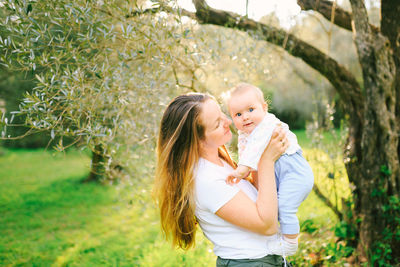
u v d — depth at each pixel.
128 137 3.09
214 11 3.15
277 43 3.40
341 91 3.40
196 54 2.39
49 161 11.75
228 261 1.51
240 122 1.79
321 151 4.09
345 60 8.19
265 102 1.85
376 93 2.80
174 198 1.62
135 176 3.75
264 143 1.52
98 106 2.54
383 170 2.89
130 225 5.41
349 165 3.38
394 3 2.81
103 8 2.22
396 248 2.93
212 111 1.59
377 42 2.73
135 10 2.34
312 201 5.32
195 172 1.54
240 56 3.26
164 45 2.43
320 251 3.44
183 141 1.58
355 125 3.35
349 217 3.28
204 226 1.59
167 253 3.95
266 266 1.50
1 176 9.70
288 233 1.59
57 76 2.03
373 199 2.99
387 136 2.86
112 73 2.20
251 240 1.50
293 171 1.68
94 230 5.27
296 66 6.59
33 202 6.95
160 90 2.85
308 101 11.20
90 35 1.97
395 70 2.88
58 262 4.13
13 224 5.65
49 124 1.97
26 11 1.82
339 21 3.17
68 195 7.43
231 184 1.51
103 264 3.98
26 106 1.89
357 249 3.22
